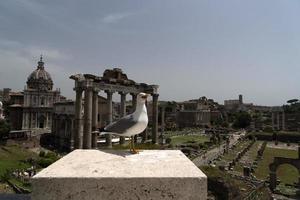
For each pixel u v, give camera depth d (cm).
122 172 555
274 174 5800
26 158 7469
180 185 538
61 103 11050
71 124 10312
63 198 527
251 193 4394
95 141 5216
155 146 5250
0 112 11862
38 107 12675
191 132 17275
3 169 5953
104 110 10119
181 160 643
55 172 550
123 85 5838
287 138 15938
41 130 12650
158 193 535
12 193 4572
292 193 5381
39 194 527
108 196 530
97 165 590
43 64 13625
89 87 5012
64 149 10219
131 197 533
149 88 6412
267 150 11906
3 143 9950
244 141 14350
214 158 8631
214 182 3941
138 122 800
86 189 529
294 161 5681
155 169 574
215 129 18862
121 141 5444
